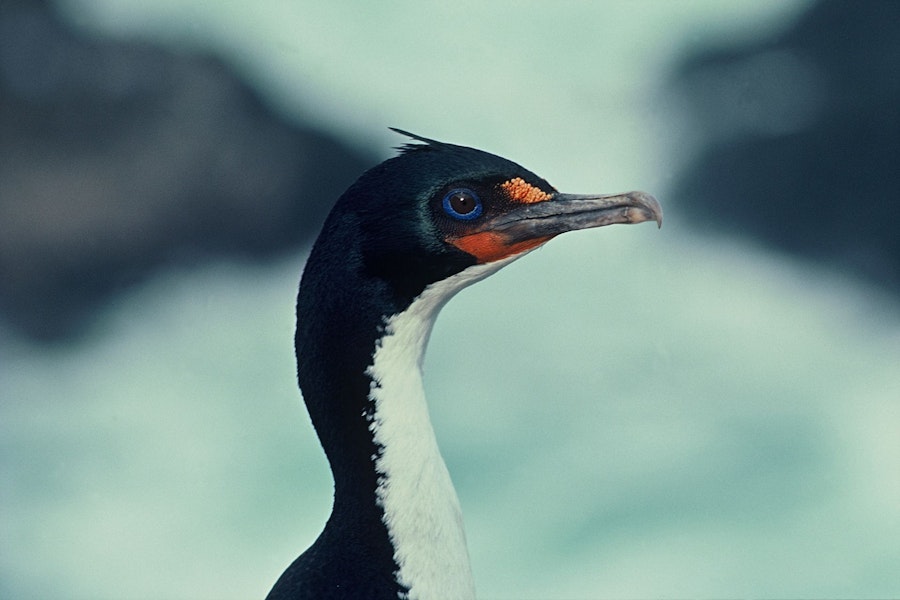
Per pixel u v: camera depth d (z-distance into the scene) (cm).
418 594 479
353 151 2309
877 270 2100
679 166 2369
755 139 2322
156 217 2097
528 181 526
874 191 2202
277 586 485
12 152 2081
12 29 2172
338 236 488
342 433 488
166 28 2283
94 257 2041
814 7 2458
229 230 2148
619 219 527
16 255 2006
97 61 2186
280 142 2241
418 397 492
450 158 511
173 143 2156
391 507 482
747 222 2238
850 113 2291
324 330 486
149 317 1978
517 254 523
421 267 494
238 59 2314
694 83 2489
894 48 2356
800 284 2075
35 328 1942
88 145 2114
